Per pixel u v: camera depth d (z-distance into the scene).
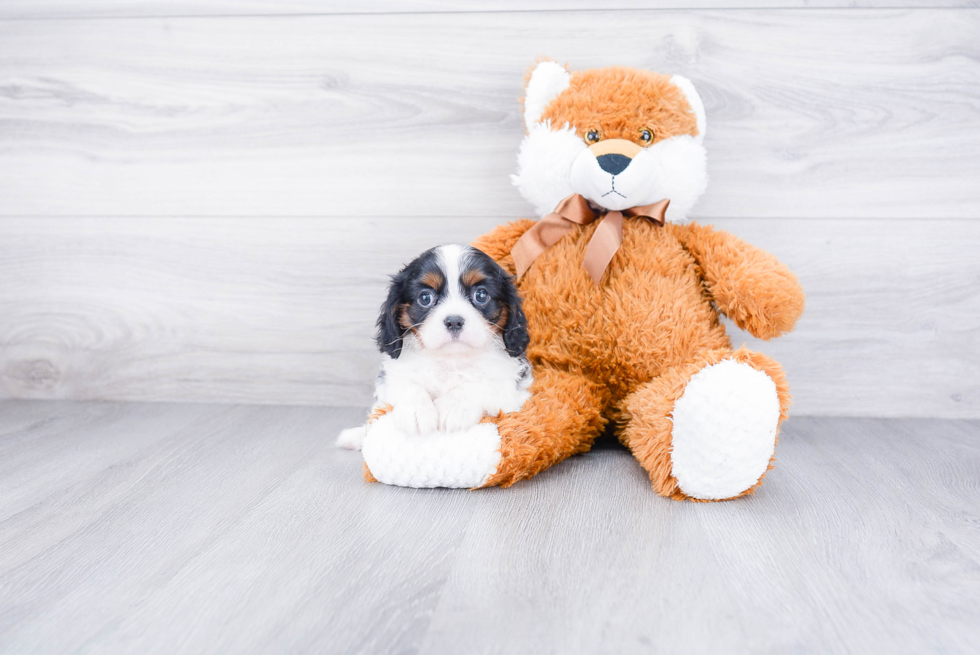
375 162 1.81
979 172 1.69
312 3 1.77
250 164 1.83
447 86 1.77
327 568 0.99
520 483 1.32
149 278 1.90
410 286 1.36
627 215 1.54
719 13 1.69
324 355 1.89
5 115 1.87
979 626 0.84
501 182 1.79
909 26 1.66
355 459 1.47
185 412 1.84
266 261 1.86
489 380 1.35
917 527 1.12
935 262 1.73
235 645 0.80
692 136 1.52
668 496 1.25
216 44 1.80
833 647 0.79
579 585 0.93
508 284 1.39
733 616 0.86
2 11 1.82
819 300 1.76
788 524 1.13
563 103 1.50
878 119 1.70
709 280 1.48
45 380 1.96
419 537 1.08
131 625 0.84
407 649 0.79
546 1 1.72
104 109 1.85
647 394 1.33
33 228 1.91
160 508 1.21
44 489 1.30
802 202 1.74
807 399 1.79
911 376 1.77
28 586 0.94
